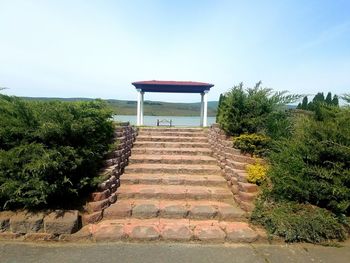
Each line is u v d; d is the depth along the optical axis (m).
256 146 6.04
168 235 4.11
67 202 4.61
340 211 4.53
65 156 4.38
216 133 7.80
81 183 4.59
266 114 6.53
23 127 4.43
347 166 4.62
